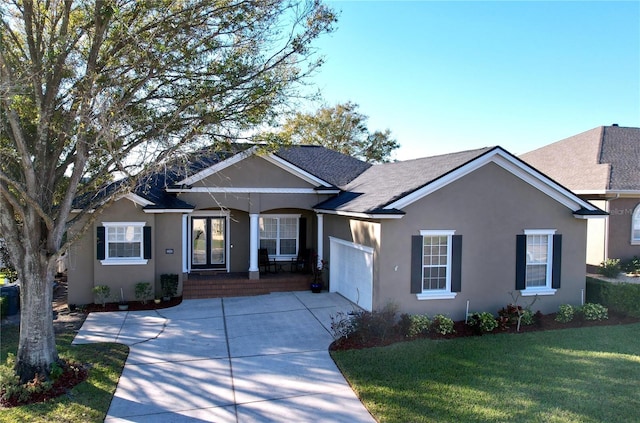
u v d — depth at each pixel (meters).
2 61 8.30
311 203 18.52
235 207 17.73
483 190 13.55
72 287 15.49
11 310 14.44
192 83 10.05
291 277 18.36
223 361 10.14
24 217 8.58
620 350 10.79
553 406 7.71
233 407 7.84
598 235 20.56
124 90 9.83
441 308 13.35
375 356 10.27
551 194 14.12
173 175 17.89
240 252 19.95
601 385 8.61
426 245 13.30
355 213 13.65
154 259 16.12
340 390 8.55
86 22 9.36
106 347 11.03
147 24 9.55
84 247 15.54
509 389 8.41
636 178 20.17
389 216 12.45
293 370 9.58
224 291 17.23
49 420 7.29
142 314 14.45
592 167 21.73
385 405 7.75
